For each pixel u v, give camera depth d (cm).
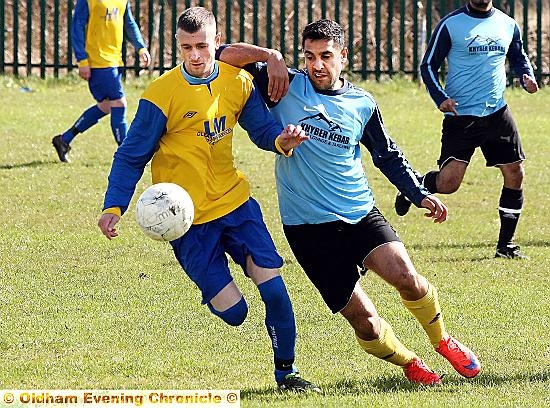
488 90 2461
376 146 1630
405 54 5938
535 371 1686
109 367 1719
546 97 5331
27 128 4194
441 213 1605
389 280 1579
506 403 1506
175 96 1523
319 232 1591
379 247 1576
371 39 6000
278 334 1565
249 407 1499
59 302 2108
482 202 3198
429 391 1577
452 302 2134
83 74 3472
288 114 1590
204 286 1547
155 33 5741
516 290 2233
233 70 1563
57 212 2947
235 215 1560
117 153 1541
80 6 3456
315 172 1586
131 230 2770
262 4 6000
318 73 1573
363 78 5466
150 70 5434
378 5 5422
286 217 1614
